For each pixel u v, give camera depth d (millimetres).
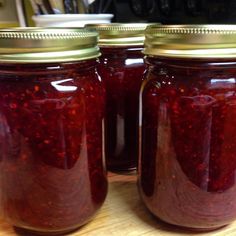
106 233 392
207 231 397
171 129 350
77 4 724
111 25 461
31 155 336
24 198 356
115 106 494
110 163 534
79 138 352
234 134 344
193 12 853
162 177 377
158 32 329
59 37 302
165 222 409
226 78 332
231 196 371
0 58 303
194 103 331
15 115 324
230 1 862
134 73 482
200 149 346
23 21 833
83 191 375
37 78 320
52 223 367
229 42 308
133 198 463
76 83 339
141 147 413
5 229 402
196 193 364
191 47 308
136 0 786
